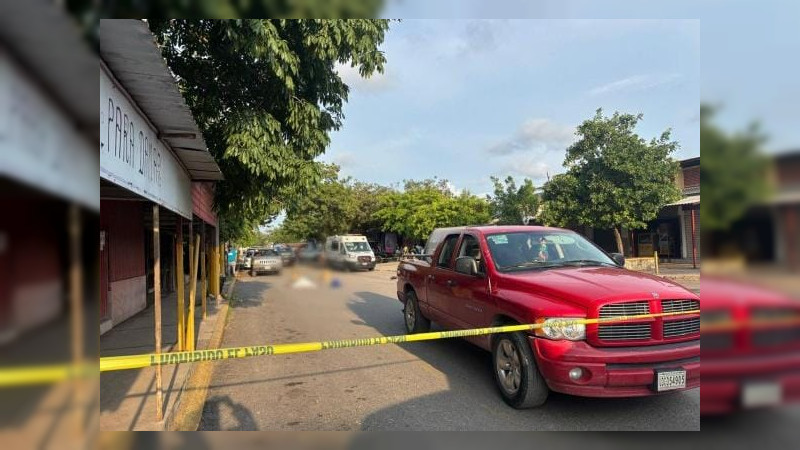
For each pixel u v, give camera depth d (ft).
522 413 14.89
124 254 31.96
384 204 131.85
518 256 18.48
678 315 13.88
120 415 14.03
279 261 89.51
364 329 29.27
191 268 23.04
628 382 13.16
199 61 27.40
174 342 24.82
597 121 68.54
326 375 19.44
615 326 13.58
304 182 27.43
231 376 19.45
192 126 14.11
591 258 19.08
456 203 106.11
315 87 27.76
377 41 24.56
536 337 14.15
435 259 23.29
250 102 27.61
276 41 21.24
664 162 66.54
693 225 72.54
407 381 18.40
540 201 89.45
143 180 12.73
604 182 67.67
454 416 14.82
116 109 10.02
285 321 32.89
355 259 86.07
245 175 30.04
